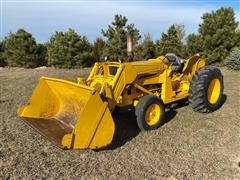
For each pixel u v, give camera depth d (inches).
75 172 238.8
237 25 785.6
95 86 294.0
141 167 245.4
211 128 319.9
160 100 313.0
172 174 235.6
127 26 854.5
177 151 271.1
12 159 257.0
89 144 253.4
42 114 301.4
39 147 278.5
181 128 319.0
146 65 315.0
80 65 832.3
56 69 813.2
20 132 311.0
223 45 764.0
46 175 234.7
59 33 839.7
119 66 290.5
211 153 267.7
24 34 869.8
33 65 878.4
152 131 309.6
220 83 364.5
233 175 234.7
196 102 346.6
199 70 354.9
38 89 296.4
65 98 292.8
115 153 267.4
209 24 780.6
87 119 248.8
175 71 350.6
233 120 341.1
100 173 237.5
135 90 313.0
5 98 443.2
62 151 270.7
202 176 233.1
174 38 864.9
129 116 353.1
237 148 277.3
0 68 861.8
